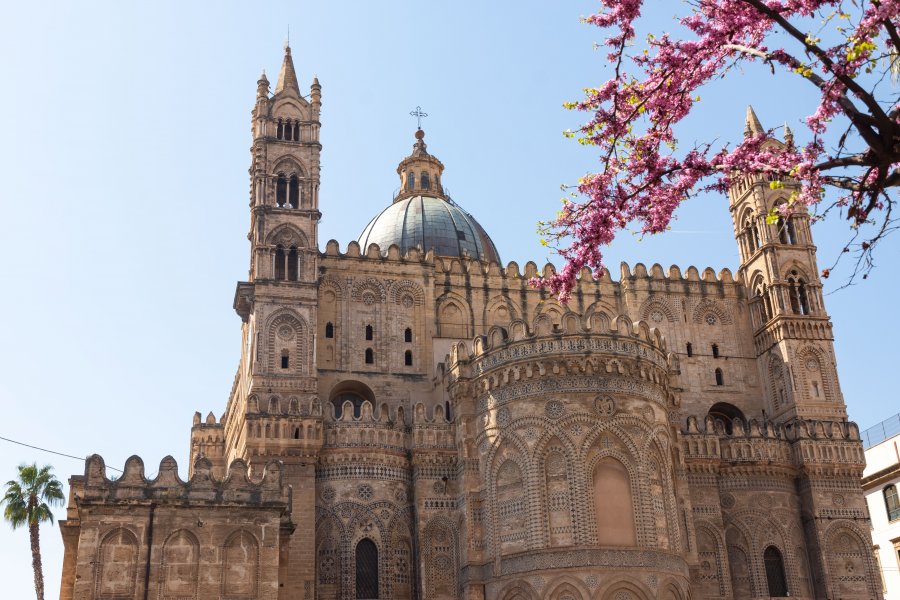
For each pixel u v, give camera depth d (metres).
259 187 72.19
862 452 72.50
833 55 20.30
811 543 70.62
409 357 73.69
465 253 88.31
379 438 65.94
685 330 79.38
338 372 71.69
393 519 64.62
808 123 21.72
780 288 77.12
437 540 64.06
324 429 65.69
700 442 70.88
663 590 56.88
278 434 64.31
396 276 75.44
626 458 59.00
